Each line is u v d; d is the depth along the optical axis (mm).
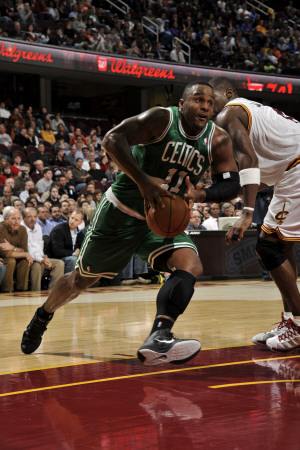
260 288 8016
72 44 15273
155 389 2518
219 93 3350
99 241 3051
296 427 1923
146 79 16047
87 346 3646
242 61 18875
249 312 5281
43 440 1858
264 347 3523
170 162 2789
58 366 3051
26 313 5488
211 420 2033
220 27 19828
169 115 2727
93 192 10172
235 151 3082
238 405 2225
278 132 3271
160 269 3049
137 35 17156
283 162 3311
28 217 8242
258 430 1903
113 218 2992
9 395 2447
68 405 2275
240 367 2949
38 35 14789
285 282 3355
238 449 1725
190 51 17703
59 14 16453
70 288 3287
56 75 16547
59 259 8477
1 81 16531
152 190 2617
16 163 12188
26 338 3398
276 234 3365
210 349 3465
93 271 3154
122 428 1969
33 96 16953
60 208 9289
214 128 2850
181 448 1750
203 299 6535
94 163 13422
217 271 9656
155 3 19109
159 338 2645
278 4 22516
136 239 3037
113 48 16094
